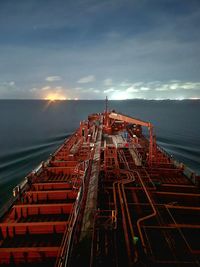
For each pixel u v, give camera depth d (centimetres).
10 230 1220
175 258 931
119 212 1274
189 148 4475
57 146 4600
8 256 1035
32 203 1578
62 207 1416
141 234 1020
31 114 13812
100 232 1050
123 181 1630
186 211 1339
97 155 2233
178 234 1117
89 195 1341
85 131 3616
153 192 1516
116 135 3572
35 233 1227
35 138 5578
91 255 815
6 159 3603
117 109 19812
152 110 18425
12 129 7162
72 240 887
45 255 1039
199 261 919
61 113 14812
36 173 1986
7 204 1515
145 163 2205
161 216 1247
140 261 855
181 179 1908
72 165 2259
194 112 15838
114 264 873
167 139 5497
